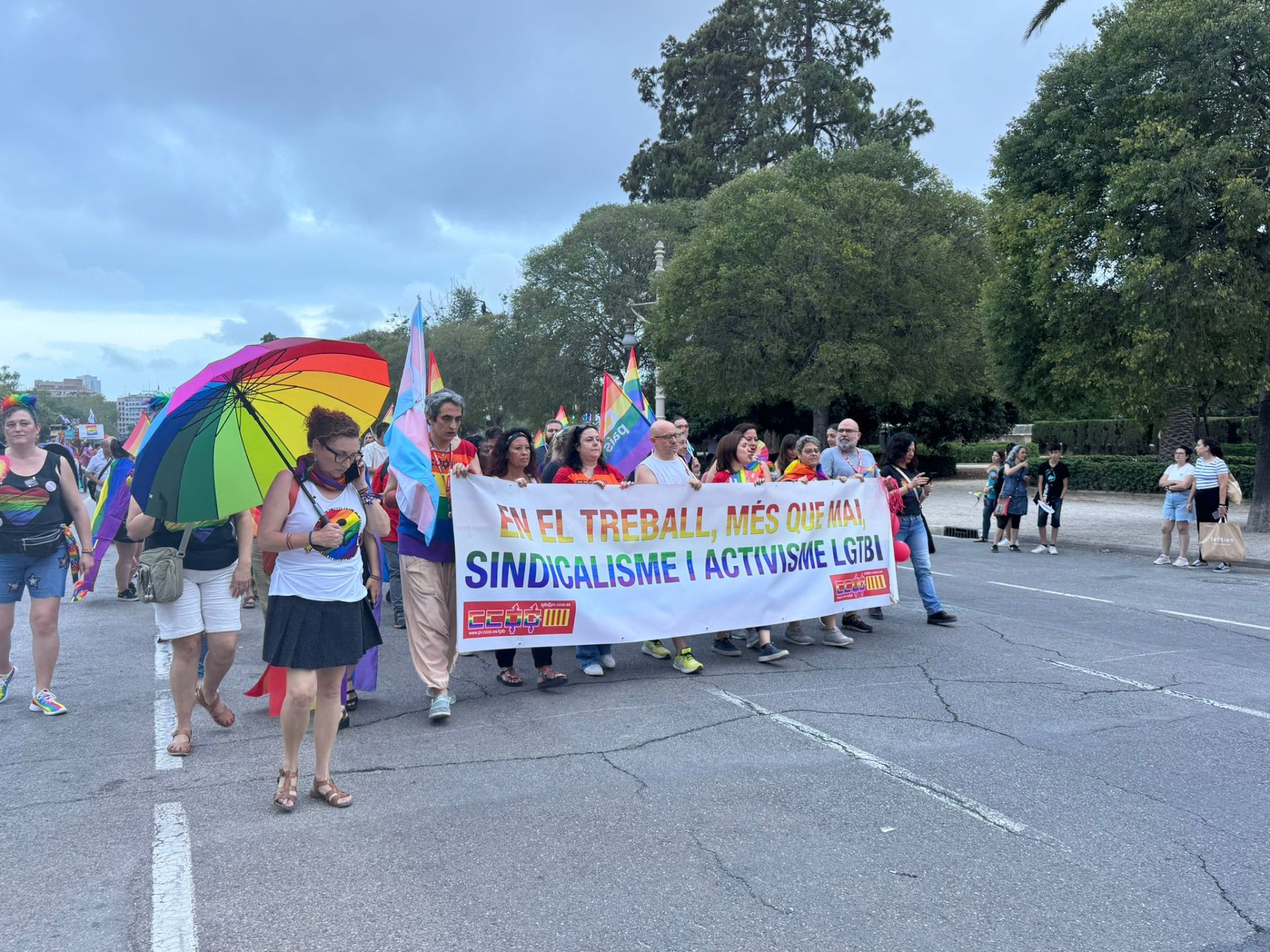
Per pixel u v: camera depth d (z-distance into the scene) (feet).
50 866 12.37
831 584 25.26
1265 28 47.55
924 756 16.37
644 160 183.62
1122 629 27.84
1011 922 10.78
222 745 17.49
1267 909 11.08
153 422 13.64
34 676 23.09
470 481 20.26
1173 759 16.19
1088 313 53.42
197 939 10.50
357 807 14.32
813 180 104.73
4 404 19.47
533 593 20.85
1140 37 50.78
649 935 10.51
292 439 15.24
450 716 19.13
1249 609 31.63
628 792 14.80
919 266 95.50
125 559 35.94
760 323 95.86
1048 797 14.48
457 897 11.42
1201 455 43.14
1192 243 49.19
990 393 116.26
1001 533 51.62
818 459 26.91
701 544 23.15
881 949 10.20
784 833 13.23
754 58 165.78
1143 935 10.50
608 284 146.00
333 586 14.03
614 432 29.99
